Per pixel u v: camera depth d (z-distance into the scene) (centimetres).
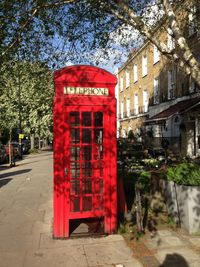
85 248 568
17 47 858
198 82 718
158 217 736
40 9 806
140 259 520
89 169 653
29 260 523
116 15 803
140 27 761
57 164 619
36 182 1380
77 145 630
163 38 1490
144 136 2727
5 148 2786
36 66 1003
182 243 584
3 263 513
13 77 980
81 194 637
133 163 1384
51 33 891
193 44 1580
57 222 620
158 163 1338
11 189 1200
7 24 777
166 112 2036
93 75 625
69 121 621
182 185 649
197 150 1958
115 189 644
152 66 3014
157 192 884
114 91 638
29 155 3700
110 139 639
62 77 614
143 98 3359
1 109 3494
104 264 503
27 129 3881
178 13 1134
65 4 873
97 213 637
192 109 1781
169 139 2238
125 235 630
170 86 2550
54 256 537
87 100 622
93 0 840
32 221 744
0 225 715
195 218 629
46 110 3788
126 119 4084
